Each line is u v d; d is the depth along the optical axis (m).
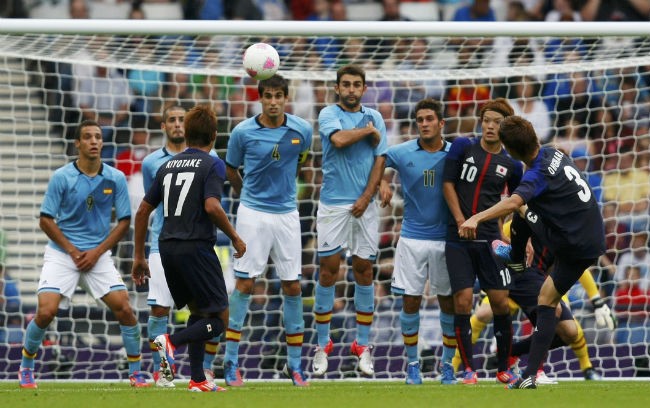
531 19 50.94
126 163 44.47
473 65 41.84
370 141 31.47
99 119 45.88
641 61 38.03
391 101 45.06
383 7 50.84
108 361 36.28
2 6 49.22
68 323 38.84
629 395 24.00
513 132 24.53
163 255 24.81
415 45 41.03
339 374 39.75
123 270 40.28
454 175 29.56
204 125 25.17
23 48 37.44
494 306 29.58
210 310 24.83
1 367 38.41
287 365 30.84
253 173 30.41
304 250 42.06
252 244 30.27
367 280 31.88
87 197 29.64
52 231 29.30
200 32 33.03
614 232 43.59
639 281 40.72
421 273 30.94
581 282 35.91
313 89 44.25
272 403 21.81
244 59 29.86
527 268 30.34
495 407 20.62
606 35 33.69
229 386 30.08
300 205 42.66
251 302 40.28
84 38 37.25
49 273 29.41
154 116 45.72
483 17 50.97
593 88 46.25
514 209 24.42
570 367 40.16
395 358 37.50
